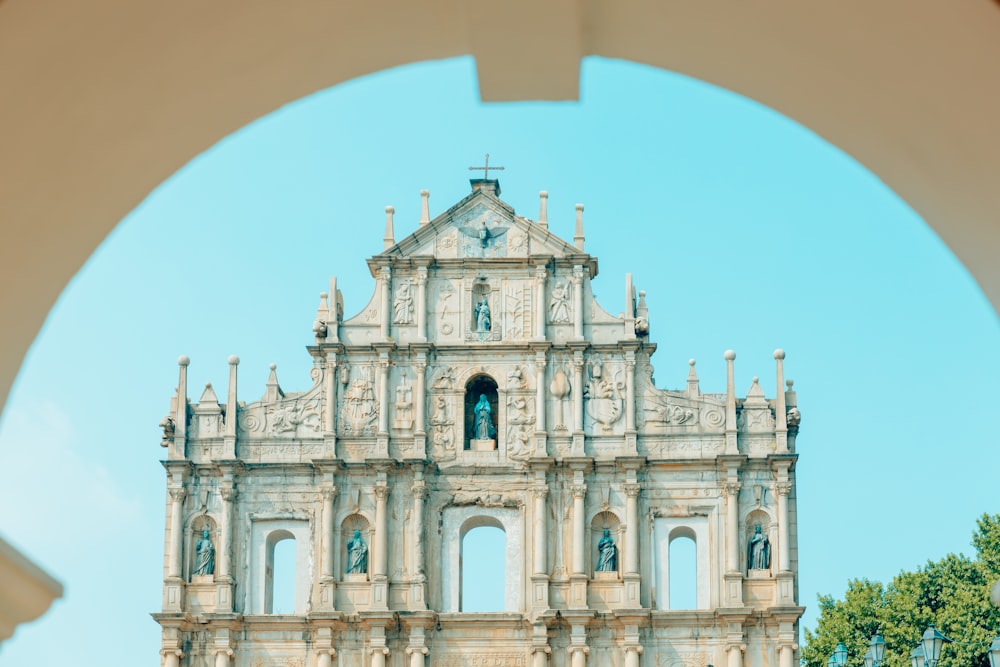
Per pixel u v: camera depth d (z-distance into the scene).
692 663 72.75
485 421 76.12
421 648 73.19
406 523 75.12
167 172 13.05
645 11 12.31
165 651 73.38
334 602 74.12
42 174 11.89
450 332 77.19
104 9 11.17
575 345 76.50
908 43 11.50
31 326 12.68
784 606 72.62
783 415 75.25
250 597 74.62
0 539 11.65
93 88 11.73
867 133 12.67
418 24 12.50
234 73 12.44
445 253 78.00
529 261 77.62
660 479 75.12
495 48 12.62
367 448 76.00
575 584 73.88
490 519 75.44
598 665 73.12
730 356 76.06
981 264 12.60
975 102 11.50
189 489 75.50
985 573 93.69
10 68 11.09
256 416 76.38
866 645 94.38
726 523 74.25
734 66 12.82
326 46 12.59
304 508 75.38
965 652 89.75
